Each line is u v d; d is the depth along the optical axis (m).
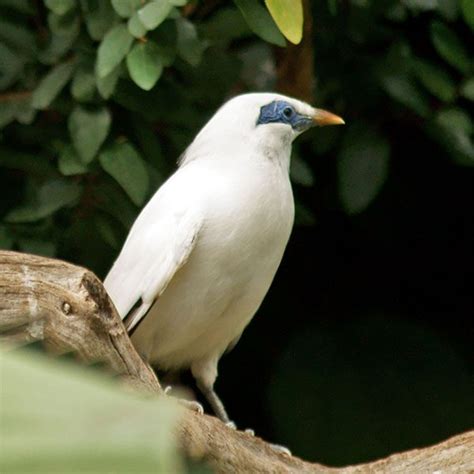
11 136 10.69
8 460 1.61
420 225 13.91
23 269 5.25
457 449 7.25
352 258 13.97
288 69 11.42
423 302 14.03
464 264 14.24
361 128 11.55
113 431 1.62
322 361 13.67
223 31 10.51
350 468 7.36
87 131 9.76
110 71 9.09
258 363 13.68
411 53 11.39
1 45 10.67
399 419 13.40
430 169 13.62
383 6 11.25
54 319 5.25
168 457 1.63
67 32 10.02
